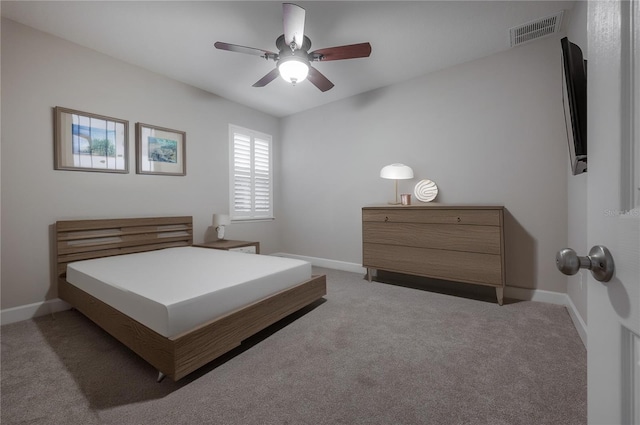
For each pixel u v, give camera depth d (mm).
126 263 2350
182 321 1402
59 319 2291
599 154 489
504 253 2646
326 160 4184
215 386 1401
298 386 1396
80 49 2650
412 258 2869
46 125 2455
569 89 1174
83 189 2674
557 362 1581
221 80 3428
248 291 1792
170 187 3369
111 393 1352
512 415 1188
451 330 2004
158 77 3242
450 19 2281
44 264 2443
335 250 4121
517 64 2672
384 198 3600
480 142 2877
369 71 3158
